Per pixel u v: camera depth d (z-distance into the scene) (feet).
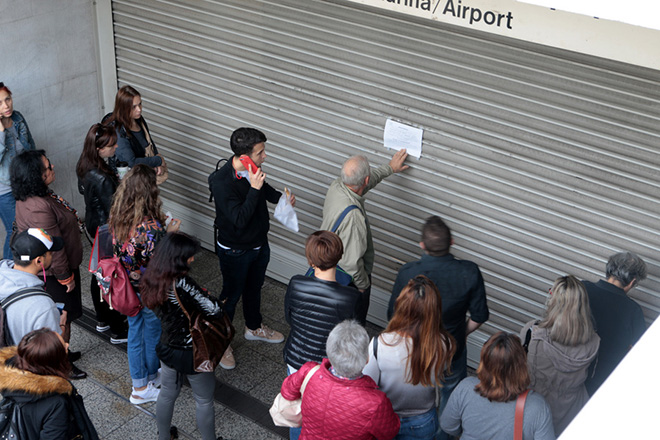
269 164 19.89
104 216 16.33
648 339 7.36
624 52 10.76
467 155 16.19
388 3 12.98
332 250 12.07
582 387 12.02
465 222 16.88
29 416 10.27
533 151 15.28
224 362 17.20
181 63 20.59
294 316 12.60
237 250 16.33
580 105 14.35
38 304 12.64
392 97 16.80
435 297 10.63
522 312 16.83
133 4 20.92
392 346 10.78
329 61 17.53
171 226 15.58
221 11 19.08
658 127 13.66
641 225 14.58
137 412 15.75
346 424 9.87
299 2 17.47
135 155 19.11
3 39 19.22
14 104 20.17
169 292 12.42
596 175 14.71
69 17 20.57
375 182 16.43
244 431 15.33
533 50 14.42
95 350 17.72
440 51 15.65
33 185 15.02
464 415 10.13
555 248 15.84
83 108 22.12
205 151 21.20
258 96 19.30
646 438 6.49
